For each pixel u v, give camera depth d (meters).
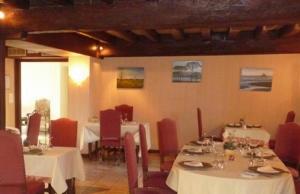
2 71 4.13
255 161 2.94
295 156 3.91
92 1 3.72
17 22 3.94
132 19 3.62
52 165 3.32
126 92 7.30
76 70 6.75
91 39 6.69
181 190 2.62
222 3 3.39
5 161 2.59
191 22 3.47
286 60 6.57
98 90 7.25
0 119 4.16
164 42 6.95
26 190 2.68
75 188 4.37
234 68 6.80
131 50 7.10
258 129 5.52
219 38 6.70
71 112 6.77
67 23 3.80
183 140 7.07
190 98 7.02
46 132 9.09
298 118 6.56
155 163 6.02
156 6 3.55
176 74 7.06
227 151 3.18
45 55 7.11
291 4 3.23
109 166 5.75
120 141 5.83
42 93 10.74
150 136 7.08
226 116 6.88
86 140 6.18
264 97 6.71
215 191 2.46
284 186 2.52
